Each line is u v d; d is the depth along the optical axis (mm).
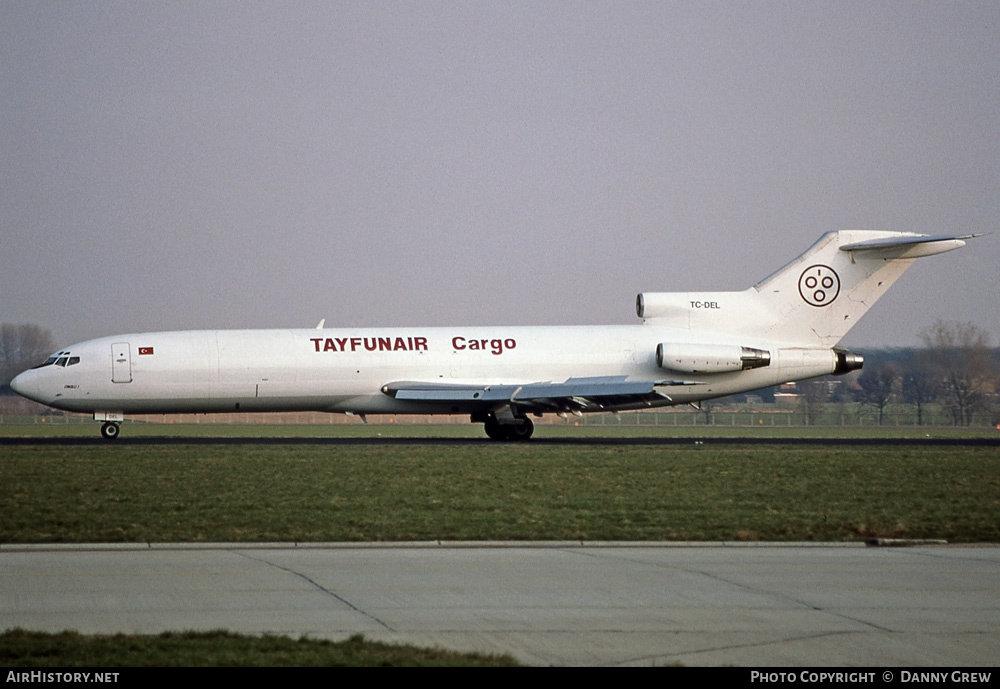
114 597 51562
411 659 39812
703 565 62406
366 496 96500
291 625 45938
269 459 132500
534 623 46656
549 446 159625
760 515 86062
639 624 46594
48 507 88188
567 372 183250
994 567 62281
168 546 69875
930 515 87188
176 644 41625
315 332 181125
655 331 187625
